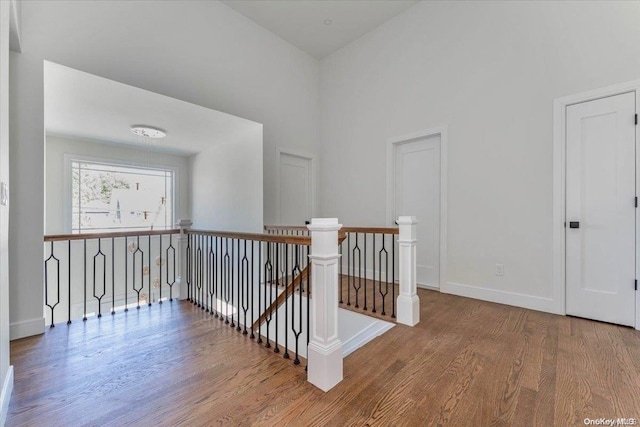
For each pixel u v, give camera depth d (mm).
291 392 1549
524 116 2922
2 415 1315
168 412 1400
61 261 4023
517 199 2971
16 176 2209
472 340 2148
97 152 4371
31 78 2277
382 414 1365
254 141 3926
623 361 1822
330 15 3992
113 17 2805
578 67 2621
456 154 3408
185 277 3715
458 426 1279
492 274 3135
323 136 5008
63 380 1682
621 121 2430
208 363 1879
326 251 1593
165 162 5117
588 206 2584
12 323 2215
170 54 3223
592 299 2566
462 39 3361
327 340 1578
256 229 3904
